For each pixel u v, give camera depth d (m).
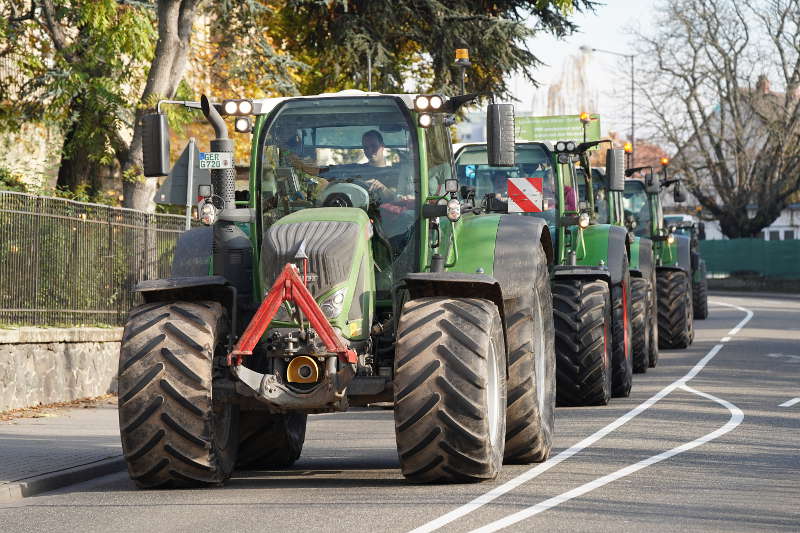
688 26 104.94
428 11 50.22
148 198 41.06
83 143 41.44
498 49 49.59
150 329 16.03
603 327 26.50
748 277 118.44
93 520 13.91
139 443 15.73
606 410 25.77
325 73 51.44
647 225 46.84
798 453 19.05
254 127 17.73
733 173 113.00
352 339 15.98
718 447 19.78
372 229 17.02
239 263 17.55
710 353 43.03
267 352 15.77
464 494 15.06
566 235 28.20
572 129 49.47
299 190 17.59
